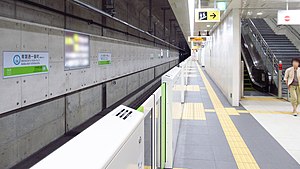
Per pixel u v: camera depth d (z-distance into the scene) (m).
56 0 3.16
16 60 2.42
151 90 9.35
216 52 12.75
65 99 3.44
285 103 8.03
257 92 10.71
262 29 14.36
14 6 2.41
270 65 10.17
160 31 14.02
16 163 2.52
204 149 4.03
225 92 9.22
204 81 14.73
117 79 5.88
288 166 3.40
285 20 6.84
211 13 6.97
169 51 19.77
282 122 5.70
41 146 2.93
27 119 2.67
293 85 6.32
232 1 6.54
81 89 3.90
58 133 3.29
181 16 9.59
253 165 3.43
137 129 1.17
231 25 7.78
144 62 9.61
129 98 6.39
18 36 2.44
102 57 4.74
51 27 2.97
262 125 5.45
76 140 0.87
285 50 12.05
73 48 3.55
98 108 4.64
